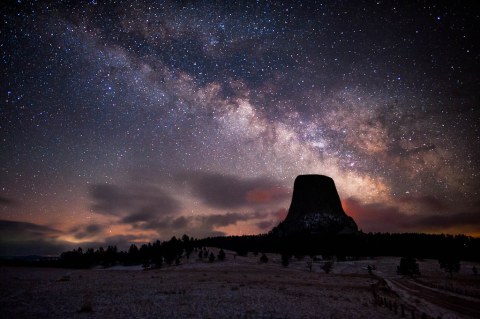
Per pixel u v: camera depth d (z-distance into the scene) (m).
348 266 112.75
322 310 32.34
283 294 42.44
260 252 158.75
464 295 52.75
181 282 56.69
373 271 100.75
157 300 34.75
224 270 95.56
